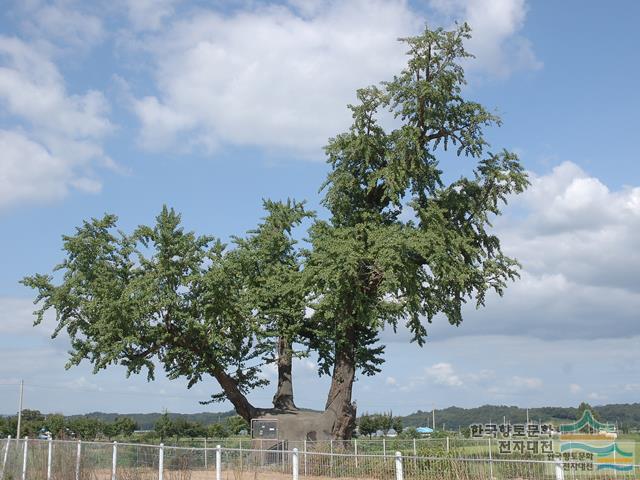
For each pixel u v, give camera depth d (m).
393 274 37.75
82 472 21.41
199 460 20.67
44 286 42.62
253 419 41.69
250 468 20.88
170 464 19.58
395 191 41.81
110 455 21.44
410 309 40.53
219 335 42.09
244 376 45.19
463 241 41.09
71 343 42.34
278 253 48.38
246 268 45.91
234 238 48.72
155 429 77.19
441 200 43.00
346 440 37.91
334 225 44.25
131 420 76.75
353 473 19.44
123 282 42.69
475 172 43.41
